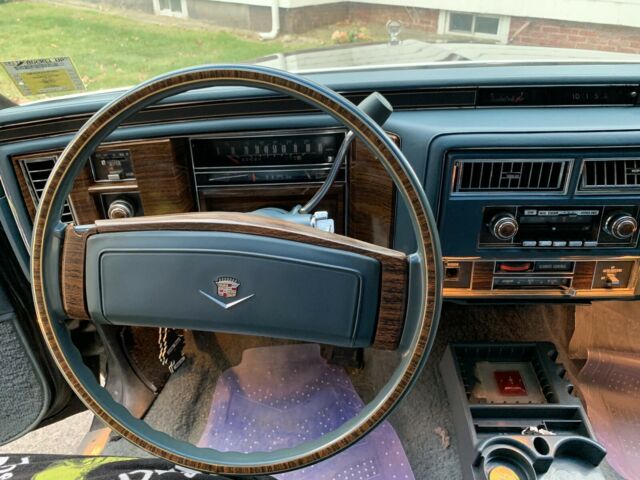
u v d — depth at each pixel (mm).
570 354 1685
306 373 1681
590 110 1197
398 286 823
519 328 1771
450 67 1292
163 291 860
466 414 1298
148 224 833
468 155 1143
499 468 1190
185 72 740
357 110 728
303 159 1262
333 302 840
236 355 1757
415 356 823
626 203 1170
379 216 1301
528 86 1178
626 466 1350
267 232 818
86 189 1272
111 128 789
